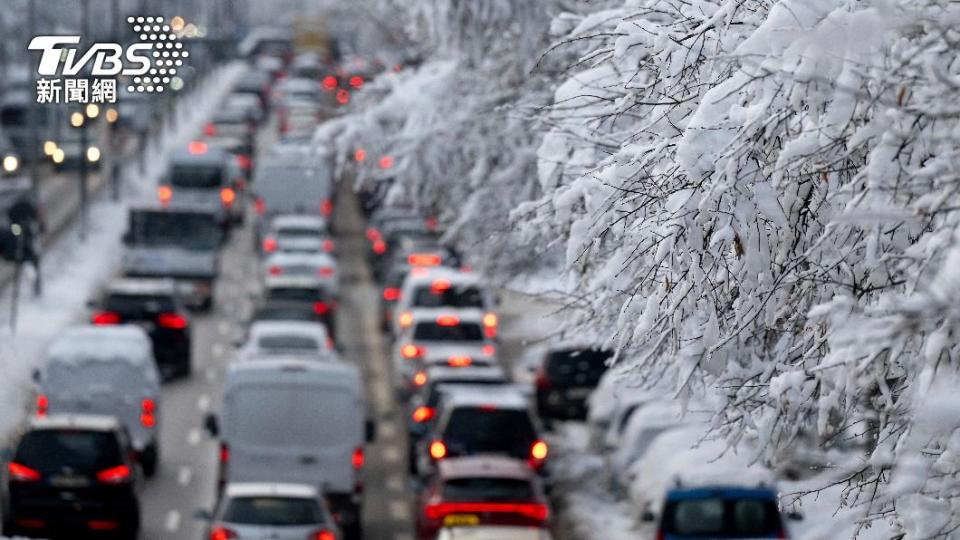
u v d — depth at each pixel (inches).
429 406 2780.5
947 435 748.6
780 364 962.1
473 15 2182.6
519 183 2210.9
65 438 2158.0
